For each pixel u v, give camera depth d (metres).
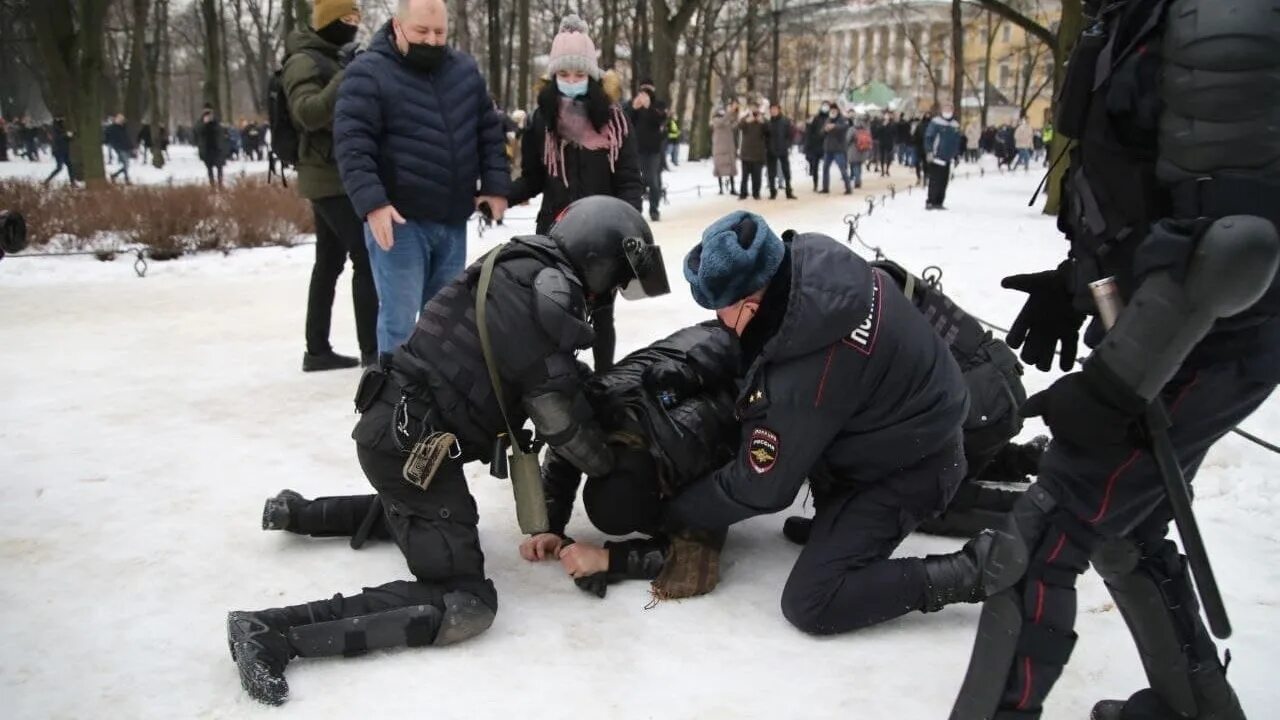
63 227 10.34
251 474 3.99
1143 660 2.12
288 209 11.46
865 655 2.65
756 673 2.55
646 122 14.27
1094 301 1.92
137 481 3.90
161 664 2.60
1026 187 22.03
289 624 2.55
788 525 3.42
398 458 2.78
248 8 46.97
